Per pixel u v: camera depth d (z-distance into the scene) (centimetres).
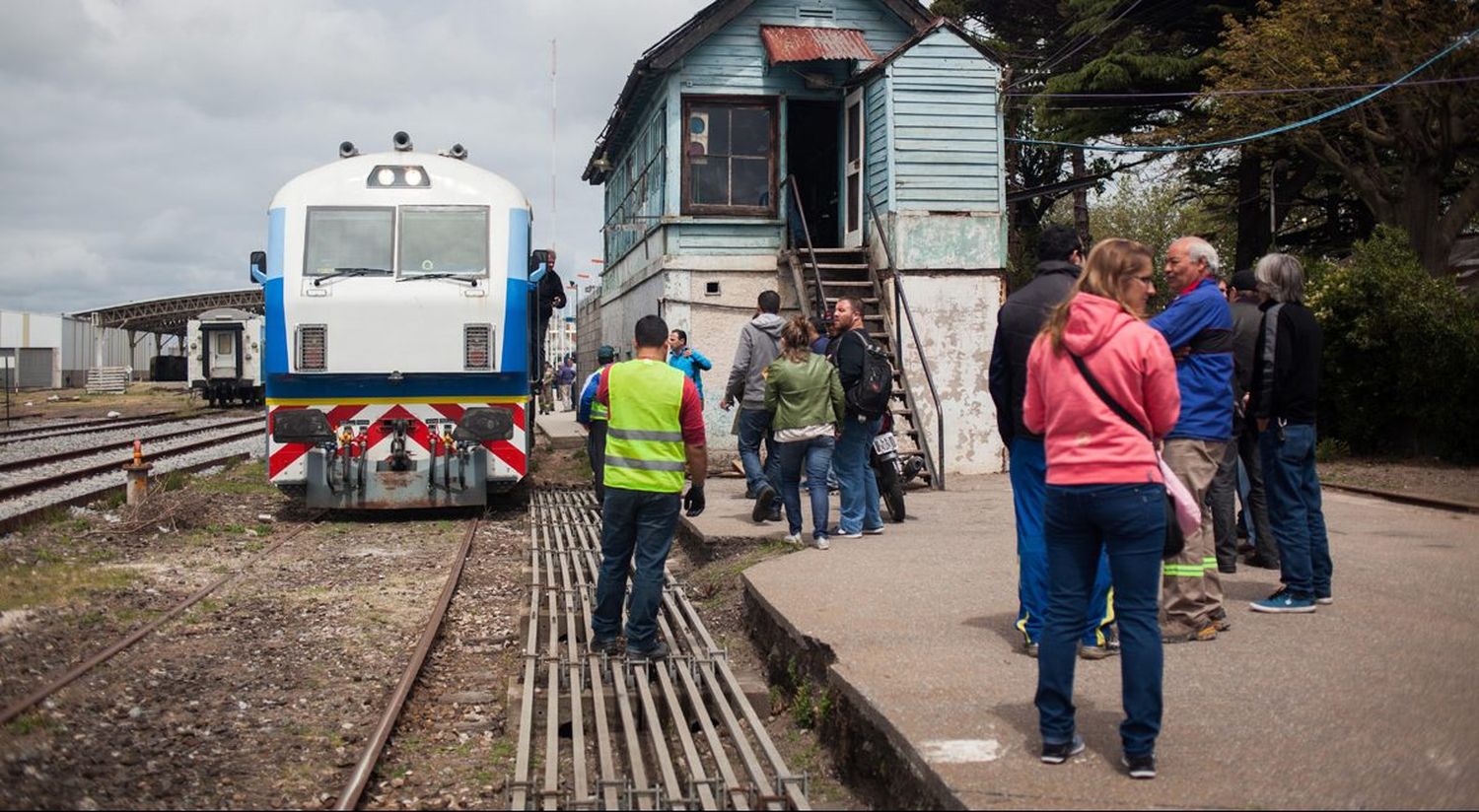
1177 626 599
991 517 1088
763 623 746
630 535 716
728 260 1625
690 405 709
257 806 509
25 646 727
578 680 668
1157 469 425
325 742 596
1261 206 2577
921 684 538
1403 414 1575
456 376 1330
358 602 913
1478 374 1488
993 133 1571
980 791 405
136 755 555
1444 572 772
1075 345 438
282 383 1311
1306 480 659
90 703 623
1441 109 1878
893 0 1669
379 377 1317
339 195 1337
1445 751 427
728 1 1616
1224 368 614
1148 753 413
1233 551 787
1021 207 3269
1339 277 1586
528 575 1023
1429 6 1805
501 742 614
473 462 1333
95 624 809
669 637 762
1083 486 427
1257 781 404
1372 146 2058
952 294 1548
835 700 562
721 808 503
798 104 1759
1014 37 3030
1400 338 1519
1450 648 571
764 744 557
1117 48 2448
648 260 1808
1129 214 4581
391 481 1320
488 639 821
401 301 1312
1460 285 2770
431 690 702
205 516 1321
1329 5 1933
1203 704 491
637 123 1998
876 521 1000
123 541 1163
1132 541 421
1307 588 654
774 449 1111
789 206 1673
